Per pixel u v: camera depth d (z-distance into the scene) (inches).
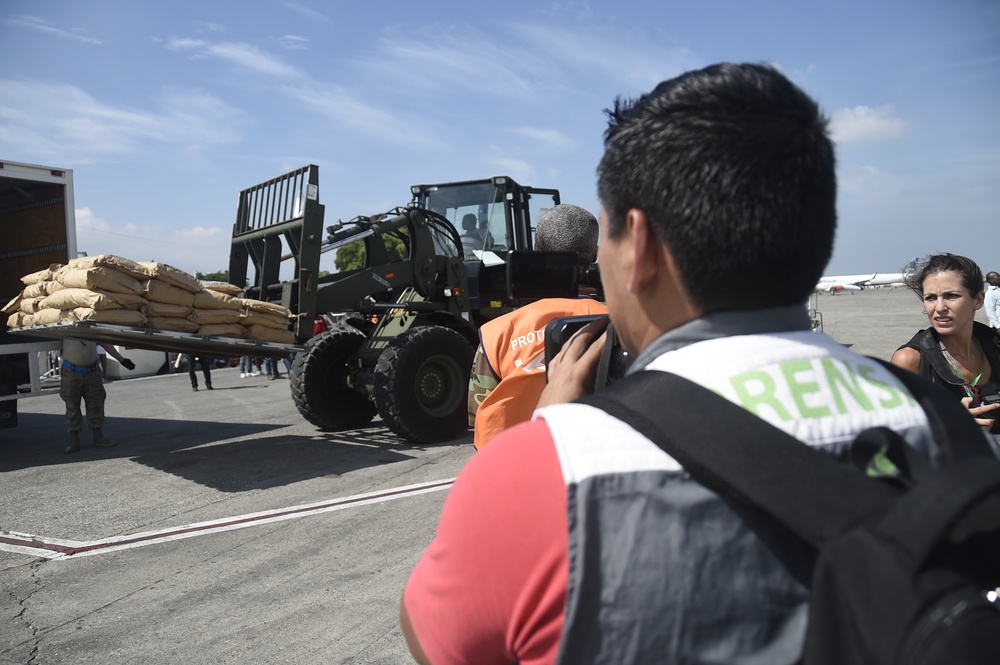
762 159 29.2
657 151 30.6
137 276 213.3
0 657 119.0
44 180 293.3
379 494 209.3
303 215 273.0
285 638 122.1
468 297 327.9
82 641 123.8
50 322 224.5
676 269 31.0
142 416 400.5
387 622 126.6
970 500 22.2
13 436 344.2
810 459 26.0
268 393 502.9
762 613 26.7
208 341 230.1
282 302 279.3
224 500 210.7
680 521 26.9
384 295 325.7
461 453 263.7
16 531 188.2
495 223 340.2
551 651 28.2
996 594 26.7
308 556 160.7
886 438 27.8
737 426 27.0
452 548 30.6
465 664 31.2
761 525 27.0
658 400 28.8
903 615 21.8
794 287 30.7
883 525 23.5
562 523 27.7
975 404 86.7
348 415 317.4
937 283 89.0
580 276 62.3
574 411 30.2
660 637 26.6
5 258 333.1
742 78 31.3
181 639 123.2
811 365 30.1
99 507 209.0
